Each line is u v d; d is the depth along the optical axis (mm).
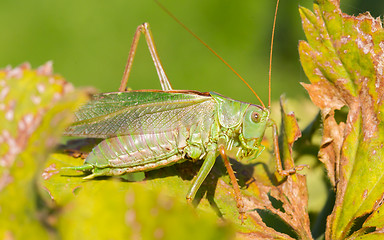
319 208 179
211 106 186
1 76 113
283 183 171
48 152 110
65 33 358
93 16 369
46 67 115
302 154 179
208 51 360
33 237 105
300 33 328
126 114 182
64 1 386
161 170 183
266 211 171
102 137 180
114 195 102
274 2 349
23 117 111
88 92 112
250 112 186
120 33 363
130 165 180
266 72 336
